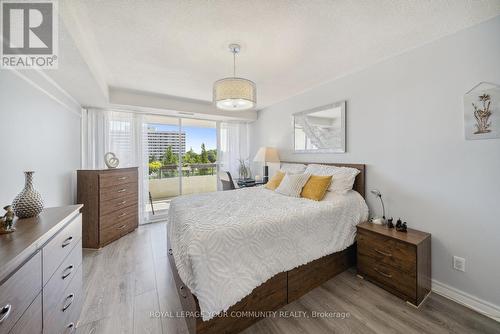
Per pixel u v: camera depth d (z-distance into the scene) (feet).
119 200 10.32
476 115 5.47
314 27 5.58
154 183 14.14
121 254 8.63
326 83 9.71
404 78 6.95
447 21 5.37
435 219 6.28
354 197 7.82
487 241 5.34
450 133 5.96
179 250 5.18
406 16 5.16
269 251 5.20
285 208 6.52
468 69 5.61
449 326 4.90
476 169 5.50
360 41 6.29
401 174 7.10
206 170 15.35
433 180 6.33
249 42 6.29
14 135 5.16
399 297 5.89
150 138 13.35
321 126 9.98
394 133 7.27
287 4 4.71
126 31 5.70
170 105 11.87
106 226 9.50
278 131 13.07
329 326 4.91
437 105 6.21
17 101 5.30
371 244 6.59
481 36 5.39
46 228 3.43
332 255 6.77
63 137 8.34
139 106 11.03
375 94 7.80
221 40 6.17
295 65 7.91
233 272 4.52
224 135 15.76
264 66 7.96
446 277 6.03
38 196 4.15
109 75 8.70
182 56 7.14
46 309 3.32
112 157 10.84
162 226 12.23
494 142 5.22
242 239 4.83
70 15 4.73
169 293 6.12
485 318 5.16
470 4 4.76
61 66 6.26
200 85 9.89
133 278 6.89
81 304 5.00
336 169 8.75
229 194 8.90
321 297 5.93
